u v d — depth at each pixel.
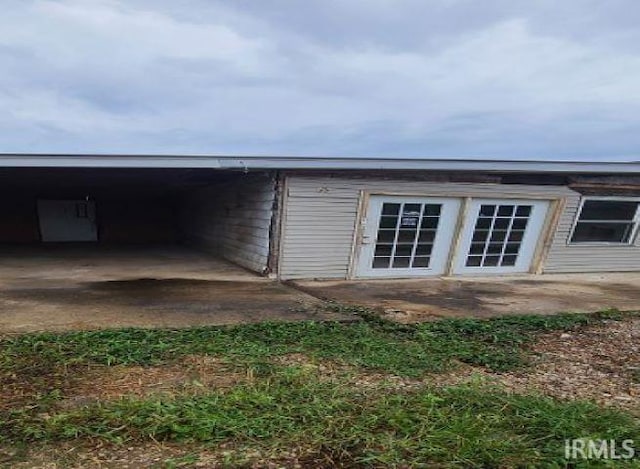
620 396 3.01
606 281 8.32
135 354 3.31
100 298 5.41
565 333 4.66
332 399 2.65
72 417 2.27
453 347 3.96
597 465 2.02
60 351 3.31
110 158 6.02
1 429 2.17
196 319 4.50
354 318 4.81
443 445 2.15
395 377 3.15
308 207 7.22
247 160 6.54
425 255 8.09
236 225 9.08
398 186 7.62
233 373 3.05
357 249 7.59
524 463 2.03
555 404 2.74
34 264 8.49
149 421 2.25
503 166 7.71
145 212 15.22
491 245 8.48
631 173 8.66
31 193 13.51
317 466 1.96
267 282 7.00
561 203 8.62
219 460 1.97
